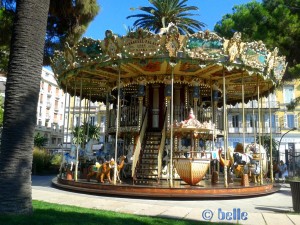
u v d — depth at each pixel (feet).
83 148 59.88
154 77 52.29
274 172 63.93
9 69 22.22
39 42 22.98
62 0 59.77
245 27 67.26
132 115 51.85
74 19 63.57
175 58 39.96
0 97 99.40
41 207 25.26
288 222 23.93
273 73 48.01
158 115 53.36
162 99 53.78
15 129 21.34
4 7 60.23
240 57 41.06
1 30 60.03
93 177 47.88
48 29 65.46
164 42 39.17
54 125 220.43
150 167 47.11
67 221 19.95
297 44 65.31
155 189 35.55
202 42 39.40
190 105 54.29
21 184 20.94
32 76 22.34
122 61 41.47
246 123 156.87
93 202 31.58
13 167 20.85
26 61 22.20
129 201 33.14
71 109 184.55
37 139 106.52
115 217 22.75
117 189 37.06
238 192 37.55
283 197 39.04
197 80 53.31
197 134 47.44
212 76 53.21
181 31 64.90
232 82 57.00
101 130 167.02
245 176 41.16
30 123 21.94
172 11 62.85
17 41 22.33
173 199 34.68
